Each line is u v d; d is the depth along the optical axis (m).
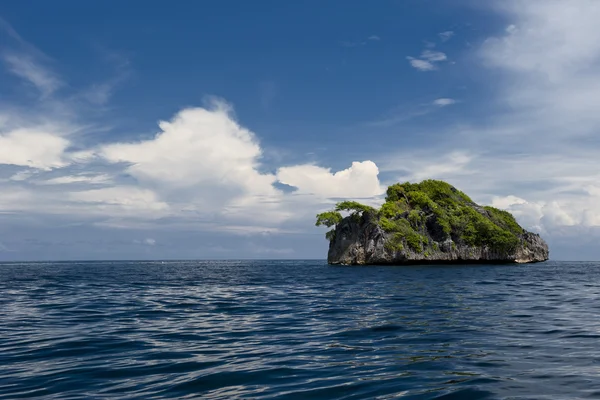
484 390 9.52
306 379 10.78
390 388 9.88
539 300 27.70
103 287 42.38
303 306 26.00
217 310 24.64
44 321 20.81
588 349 13.59
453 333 16.48
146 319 21.33
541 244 118.81
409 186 113.44
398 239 94.50
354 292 34.53
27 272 82.69
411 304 25.97
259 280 52.75
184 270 96.62
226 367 12.07
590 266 103.38
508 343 14.59
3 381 10.93
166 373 11.52
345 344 14.91
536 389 9.53
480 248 102.38
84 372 11.71
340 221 105.75
